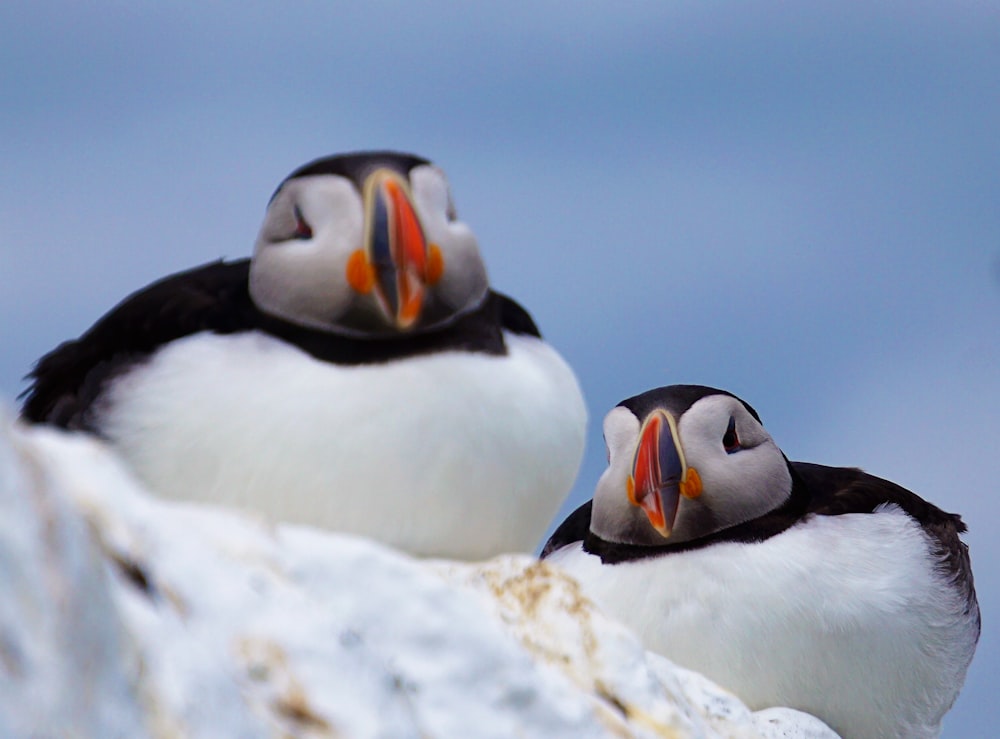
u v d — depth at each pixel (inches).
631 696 332.5
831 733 488.1
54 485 198.8
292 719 243.9
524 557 351.9
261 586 253.3
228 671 234.1
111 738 195.8
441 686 291.6
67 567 193.3
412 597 293.7
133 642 211.0
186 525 263.1
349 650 256.5
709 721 390.0
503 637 301.4
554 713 302.2
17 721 175.2
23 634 181.5
